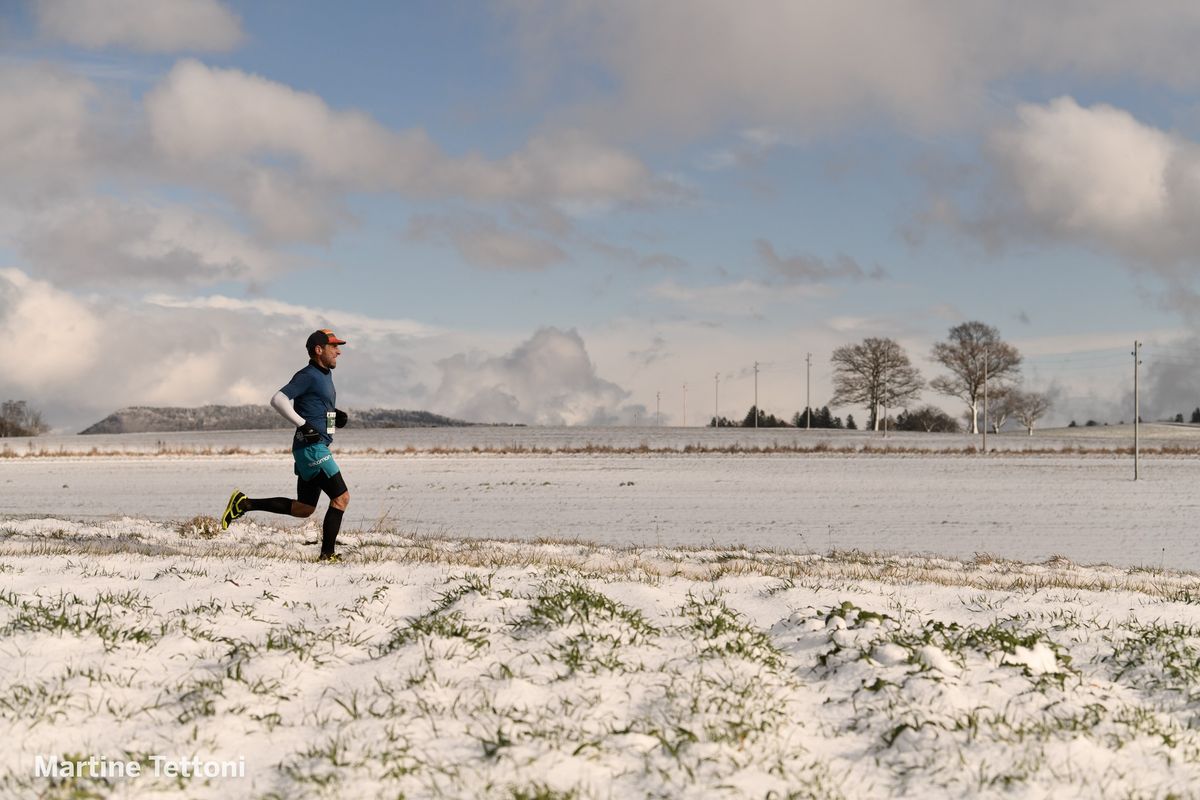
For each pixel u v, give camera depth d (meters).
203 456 54.59
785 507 29.38
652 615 6.59
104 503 29.62
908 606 7.69
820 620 6.43
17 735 4.17
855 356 113.19
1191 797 3.88
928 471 44.81
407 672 5.13
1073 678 5.31
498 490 34.41
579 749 4.08
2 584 7.11
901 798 3.86
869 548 20.45
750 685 5.03
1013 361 109.50
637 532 22.67
